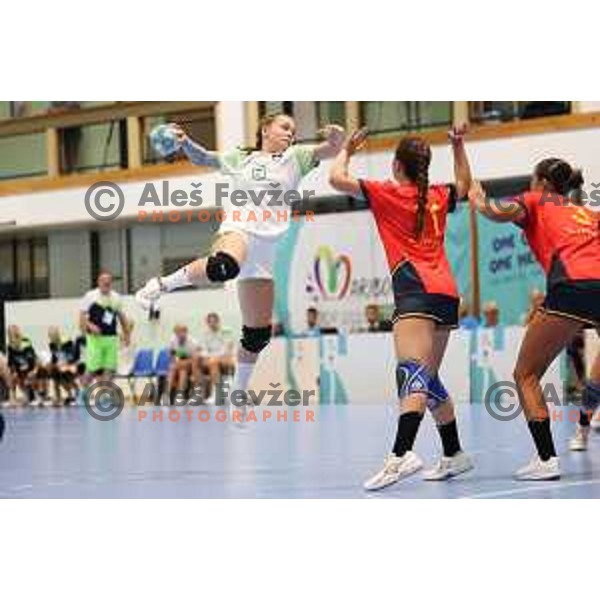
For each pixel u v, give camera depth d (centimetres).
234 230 750
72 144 2156
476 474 701
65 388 1908
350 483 666
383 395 1638
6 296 2216
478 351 1535
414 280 623
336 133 753
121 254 2112
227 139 1939
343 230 1753
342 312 1753
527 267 1589
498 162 1706
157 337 1811
